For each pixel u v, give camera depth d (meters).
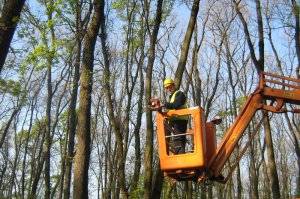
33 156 33.66
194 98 27.25
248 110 9.54
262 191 41.06
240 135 9.31
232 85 31.05
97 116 33.19
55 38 12.87
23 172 32.09
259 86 9.59
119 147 14.75
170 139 8.94
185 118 8.81
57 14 12.14
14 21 8.23
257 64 17.52
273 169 18.30
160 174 11.16
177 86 11.45
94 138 33.88
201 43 27.16
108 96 15.18
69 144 20.62
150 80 12.94
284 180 42.81
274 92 9.55
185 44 12.02
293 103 9.70
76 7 12.31
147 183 12.00
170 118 8.79
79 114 11.43
